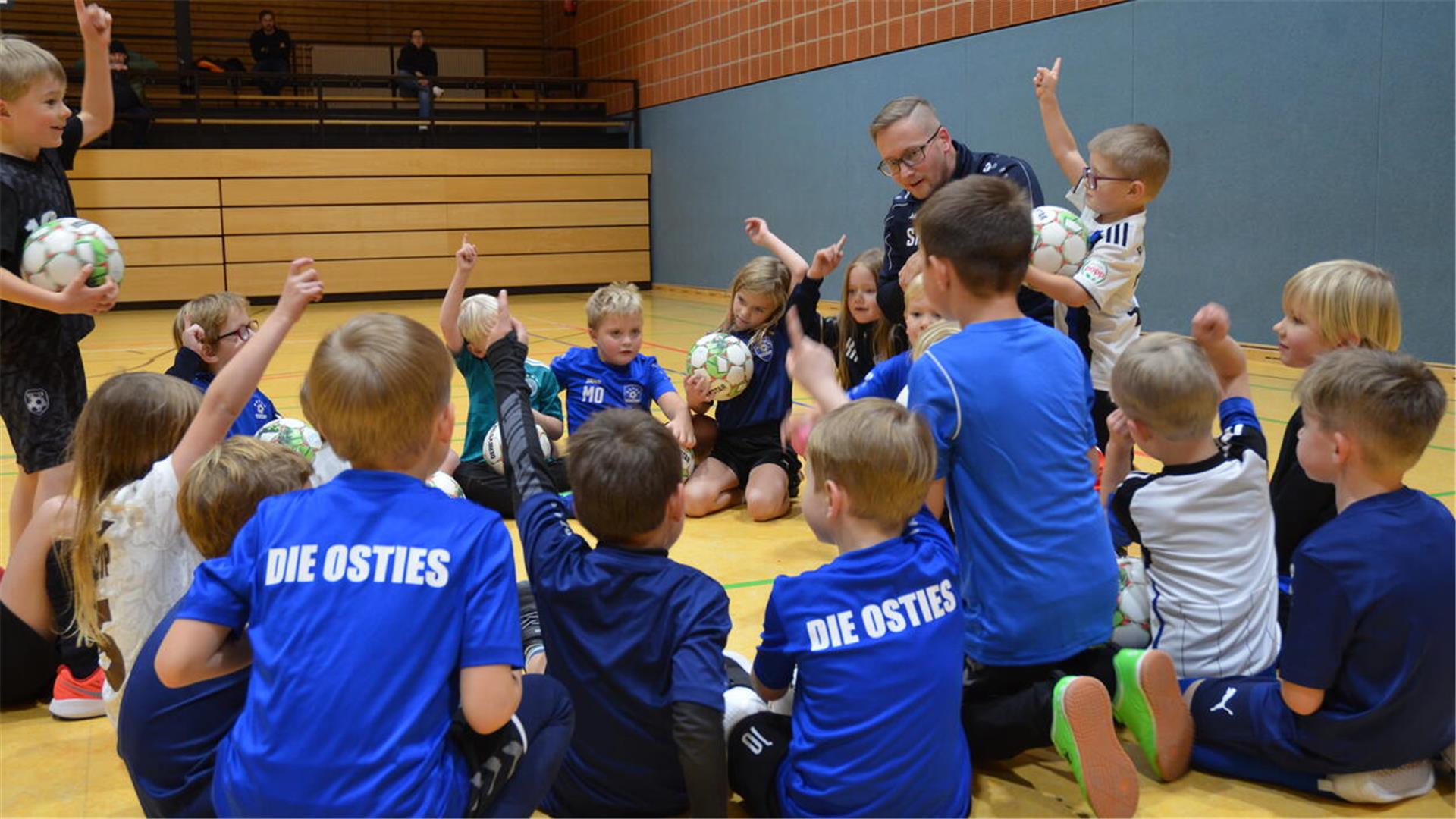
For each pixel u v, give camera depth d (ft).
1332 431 6.29
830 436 6.10
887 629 5.91
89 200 41.01
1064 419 6.77
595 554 6.05
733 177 42.60
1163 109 25.36
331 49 58.54
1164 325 26.07
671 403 13.17
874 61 34.24
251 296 43.55
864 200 35.37
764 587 10.23
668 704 5.82
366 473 5.22
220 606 5.11
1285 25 22.58
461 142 47.85
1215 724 6.87
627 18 49.49
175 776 5.47
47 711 8.07
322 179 43.98
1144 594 7.72
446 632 4.96
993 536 6.70
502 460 12.50
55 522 7.86
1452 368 20.38
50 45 52.34
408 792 4.75
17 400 9.82
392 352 5.09
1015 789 6.77
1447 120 20.03
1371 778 6.43
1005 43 29.40
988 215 6.77
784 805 6.00
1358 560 6.07
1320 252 22.41
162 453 6.94
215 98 46.01
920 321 9.77
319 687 4.78
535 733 5.52
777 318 13.19
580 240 48.14
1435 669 6.13
